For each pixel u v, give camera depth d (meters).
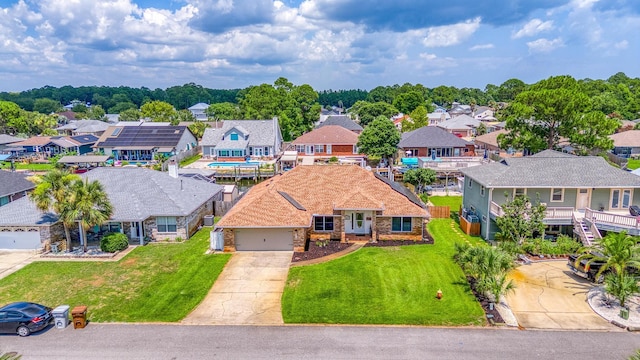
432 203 46.59
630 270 24.84
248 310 23.02
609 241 23.72
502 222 30.50
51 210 33.75
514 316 22.08
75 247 33.09
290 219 31.61
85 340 20.17
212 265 29.34
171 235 35.00
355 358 18.58
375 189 35.75
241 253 31.69
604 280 25.27
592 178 33.44
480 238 34.84
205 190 41.81
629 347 19.22
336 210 33.47
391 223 34.06
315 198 35.22
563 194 33.84
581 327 21.00
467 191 40.00
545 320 21.67
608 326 21.09
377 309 22.97
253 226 31.00
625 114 113.94
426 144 69.19
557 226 33.97
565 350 19.02
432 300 23.91
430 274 27.33
